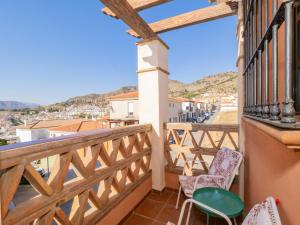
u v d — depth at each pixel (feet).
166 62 9.93
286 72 1.81
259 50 3.38
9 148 3.00
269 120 2.38
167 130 9.63
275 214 2.01
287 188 2.09
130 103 63.52
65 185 4.36
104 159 5.88
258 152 3.92
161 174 9.18
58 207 4.05
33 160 3.37
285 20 1.80
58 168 4.10
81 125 57.98
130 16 6.58
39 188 3.63
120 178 6.88
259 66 3.39
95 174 5.29
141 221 6.91
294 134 1.53
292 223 1.94
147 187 8.85
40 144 3.49
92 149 5.33
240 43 7.43
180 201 8.31
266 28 2.78
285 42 1.81
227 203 4.99
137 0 7.27
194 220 6.58
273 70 2.33
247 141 5.80
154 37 8.68
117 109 65.77
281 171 2.31
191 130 8.90
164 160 9.53
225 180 6.29
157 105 9.02
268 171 3.01
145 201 8.36
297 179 1.81
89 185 5.03
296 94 2.61
